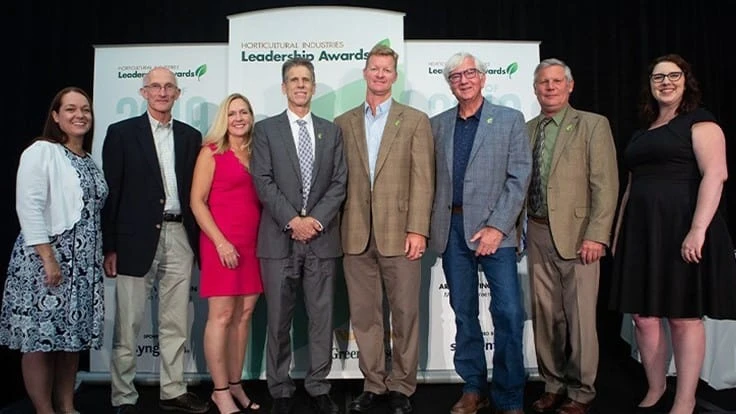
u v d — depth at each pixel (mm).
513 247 2318
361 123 2498
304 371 3004
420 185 2363
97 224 2361
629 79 3762
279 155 2383
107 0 3662
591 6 3734
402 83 3000
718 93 3711
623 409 2600
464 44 3068
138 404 2689
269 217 2416
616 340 3785
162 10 3666
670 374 3014
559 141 2443
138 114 3045
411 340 2459
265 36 2990
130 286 2527
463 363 2439
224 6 3662
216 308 2391
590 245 2336
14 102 3572
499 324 2314
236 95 2471
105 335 3053
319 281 2426
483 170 2301
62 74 3643
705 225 2172
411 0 3682
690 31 3734
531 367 3029
